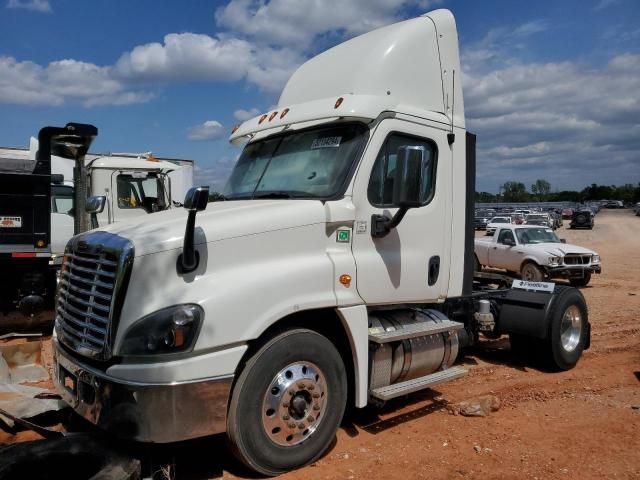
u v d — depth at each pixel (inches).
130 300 146.9
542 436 199.3
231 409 154.4
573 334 293.1
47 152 350.3
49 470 144.7
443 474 168.9
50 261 357.1
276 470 164.1
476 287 319.9
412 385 199.5
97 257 159.9
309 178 193.5
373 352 192.4
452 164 223.6
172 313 145.3
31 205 346.9
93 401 150.9
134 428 142.9
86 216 389.4
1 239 339.9
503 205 4379.9
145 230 156.3
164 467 156.8
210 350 148.6
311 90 224.7
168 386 142.0
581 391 252.7
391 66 207.5
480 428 206.1
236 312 152.2
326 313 182.5
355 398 183.5
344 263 179.3
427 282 210.1
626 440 196.4
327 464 173.0
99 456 146.1
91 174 472.7
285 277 163.8
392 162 198.1
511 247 717.9
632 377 277.6
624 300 562.6
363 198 186.2
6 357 248.2
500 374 279.3
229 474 167.0
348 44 229.9
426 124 210.5
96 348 150.9
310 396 169.2
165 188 510.3
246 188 211.3
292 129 208.7
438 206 215.0
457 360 305.7
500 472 170.7
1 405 189.5
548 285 289.3
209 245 155.6
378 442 191.5
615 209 4542.3
